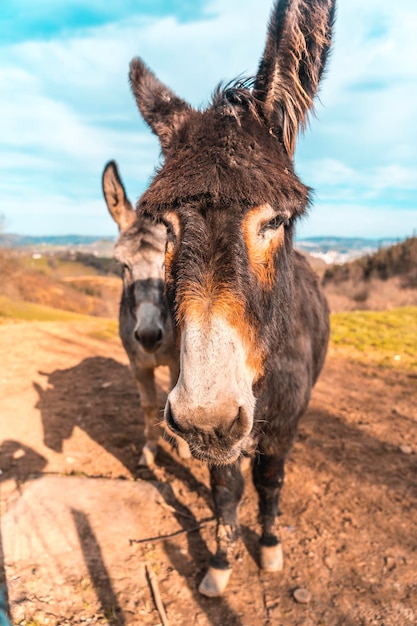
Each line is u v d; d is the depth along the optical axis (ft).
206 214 5.33
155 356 12.60
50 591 8.93
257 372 5.80
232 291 5.08
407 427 17.99
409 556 10.58
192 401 4.73
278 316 6.44
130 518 11.29
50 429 16.80
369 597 9.36
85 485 12.32
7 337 32.19
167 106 7.27
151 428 14.12
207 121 6.02
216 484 8.98
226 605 9.06
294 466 14.70
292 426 8.81
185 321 5.10
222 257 5.16
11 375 23.21
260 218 5.50
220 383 4.80
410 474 14.32
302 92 6.32
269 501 9.73
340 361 28.71
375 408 20.16
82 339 32.50
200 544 10.77
